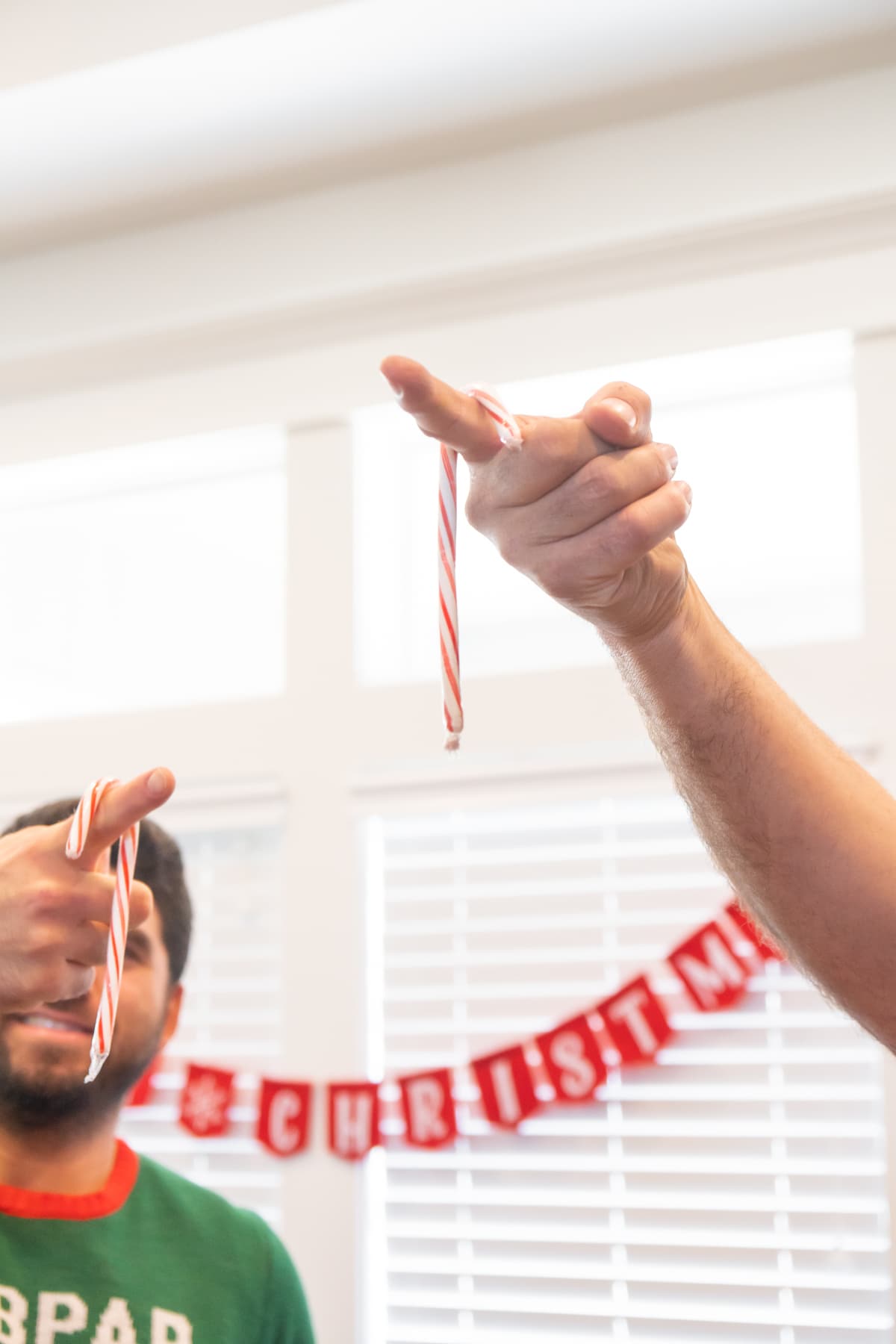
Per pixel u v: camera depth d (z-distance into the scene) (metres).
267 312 2.61
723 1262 2.11
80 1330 1.17
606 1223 2.18
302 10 2.12
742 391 2.45
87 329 2.72
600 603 0.83
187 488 2.84
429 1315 2.24
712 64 2.24
